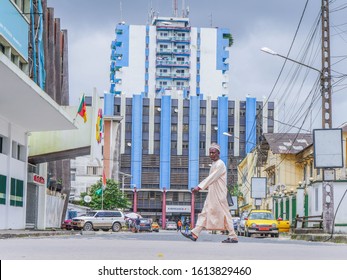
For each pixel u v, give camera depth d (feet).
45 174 136.87
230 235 44.70
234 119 382.22
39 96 84.02
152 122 379.35
